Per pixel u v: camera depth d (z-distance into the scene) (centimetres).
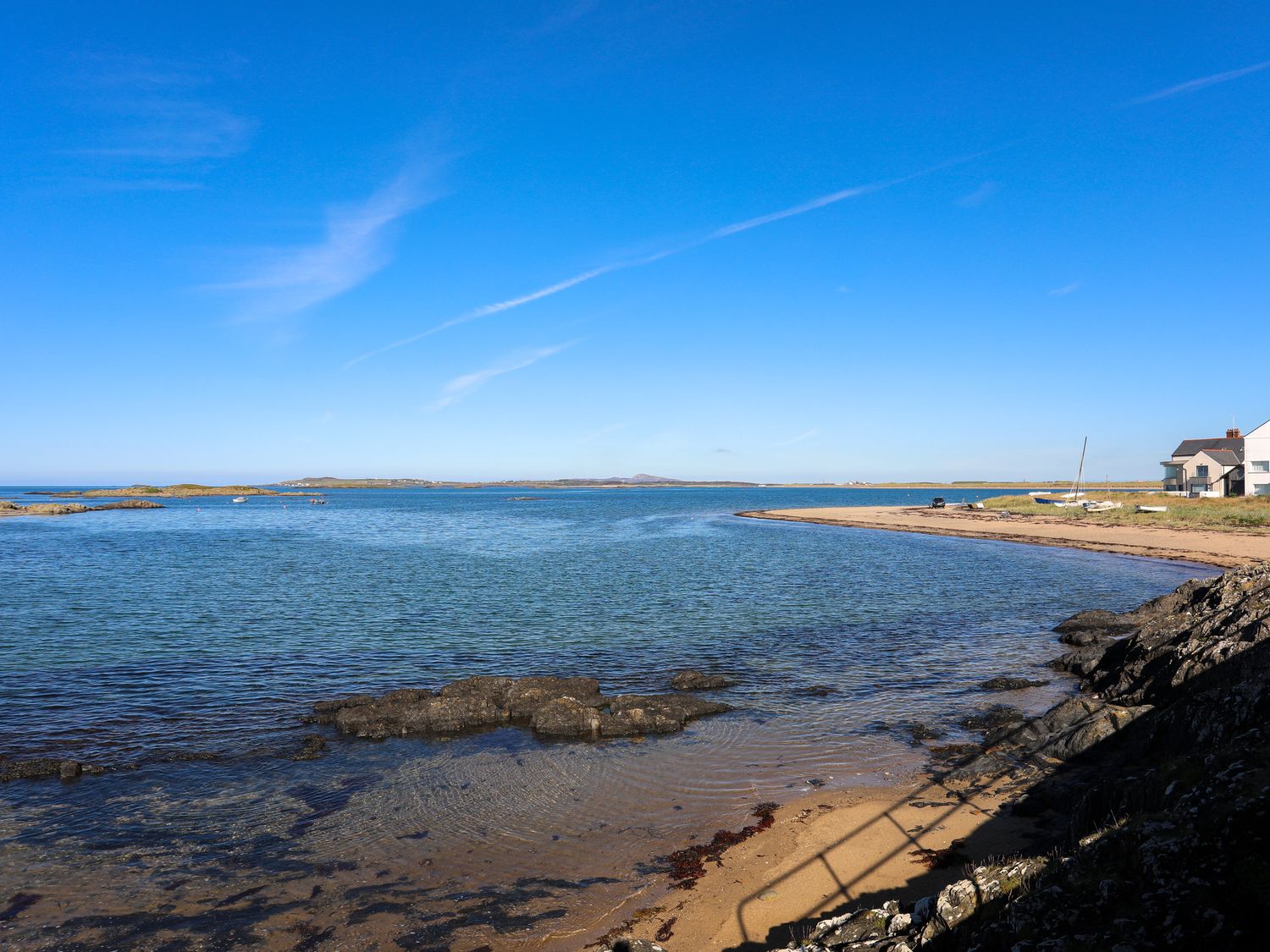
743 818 1297
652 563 5241
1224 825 676
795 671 2306
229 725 1800
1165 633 1859
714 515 13000
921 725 1784
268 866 1147
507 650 2570
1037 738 1549
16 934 966
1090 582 4191
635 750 1642
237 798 1395
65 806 1359
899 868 1091
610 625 2989
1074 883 724
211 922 994
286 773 1517
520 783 1467
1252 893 604
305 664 2367
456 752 1633
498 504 18750
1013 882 788
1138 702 1673
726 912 1002
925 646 2652
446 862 1156
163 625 2958
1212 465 8975
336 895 1062
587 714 1764
